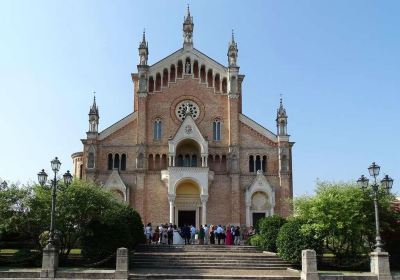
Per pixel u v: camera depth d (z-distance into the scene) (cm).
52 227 3666
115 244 4141
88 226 4216
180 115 7519
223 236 6006
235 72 7594
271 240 4956
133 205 7081
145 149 7269
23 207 4244
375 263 3600
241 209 7150
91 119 7294
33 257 4084
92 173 7106
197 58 7706
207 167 7038
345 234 4169
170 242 5881
